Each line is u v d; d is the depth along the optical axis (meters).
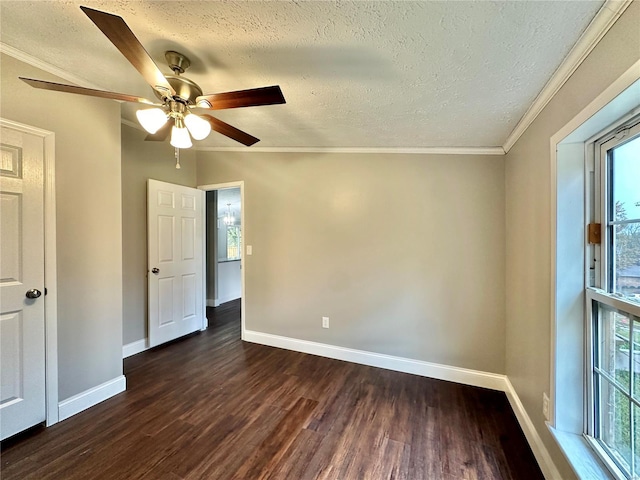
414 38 1.26
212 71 1.65
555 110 1.48
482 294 2.56
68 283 2.03
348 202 3.03
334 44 1.36
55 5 1.27
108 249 2.29
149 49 1.47
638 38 0.90
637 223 1.16
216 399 2.28
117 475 1.54
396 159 2.83
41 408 1.88
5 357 1.73
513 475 1.57
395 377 2.69
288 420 2.02
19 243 1.78
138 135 3.22
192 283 3.83
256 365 2.90
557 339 1.47
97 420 2.00
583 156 1.42
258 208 3.48
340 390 2.44
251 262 3.53
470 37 1.22
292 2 1.12
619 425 1.26
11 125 1.73
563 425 1.47
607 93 1.05
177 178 3.67
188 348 3.34
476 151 2.58
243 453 1.71
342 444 1.79
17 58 1.73
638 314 1.09
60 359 1.98
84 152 2.11
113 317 2.33
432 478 1.55
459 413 2.12
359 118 2.17
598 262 1.38
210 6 1.17
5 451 1.69
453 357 2.64
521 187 2.05
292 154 3.28
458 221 2.64
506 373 2.44
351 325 3.02
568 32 1.14
